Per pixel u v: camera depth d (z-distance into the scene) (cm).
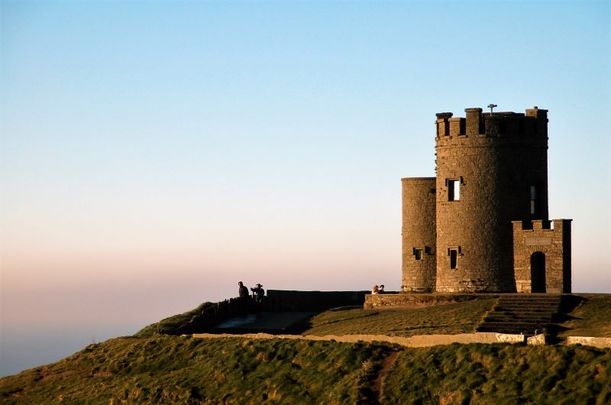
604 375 10044
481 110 15075
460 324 13162
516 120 15050
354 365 11662
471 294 14712
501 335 11350
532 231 14738
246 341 13025
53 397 13450
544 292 14762
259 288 17000
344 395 11156
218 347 13262
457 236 15125
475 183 15062
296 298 16862
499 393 10331
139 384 12900
